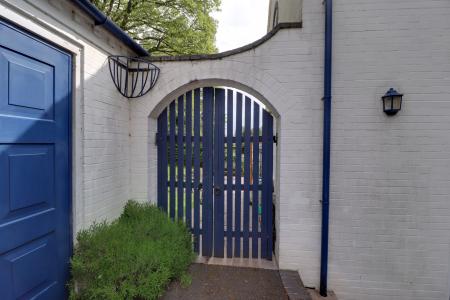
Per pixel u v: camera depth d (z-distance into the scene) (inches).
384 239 106.3
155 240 98.0
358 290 108.1
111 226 93.2
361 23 104.5
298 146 108.3
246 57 110.0
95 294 73.5
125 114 114.3
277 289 95.8
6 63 61.2
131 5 290.8
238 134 119.3
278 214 112.9
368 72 104.7
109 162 102.5
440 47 101.4
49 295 76.0
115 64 106.0
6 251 62.1
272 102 109.0
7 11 59.9
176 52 337.1
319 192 108.1
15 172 64.2
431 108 102.3
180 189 123.4
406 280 106.3
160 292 83.8
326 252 105.9
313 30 106.6
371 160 105.6
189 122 122.2
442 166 102.4
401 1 102.7
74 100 84.8
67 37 79.0
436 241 104.2
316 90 107.0
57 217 79.0
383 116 104.7
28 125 67.4
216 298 89.2
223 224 121.5
